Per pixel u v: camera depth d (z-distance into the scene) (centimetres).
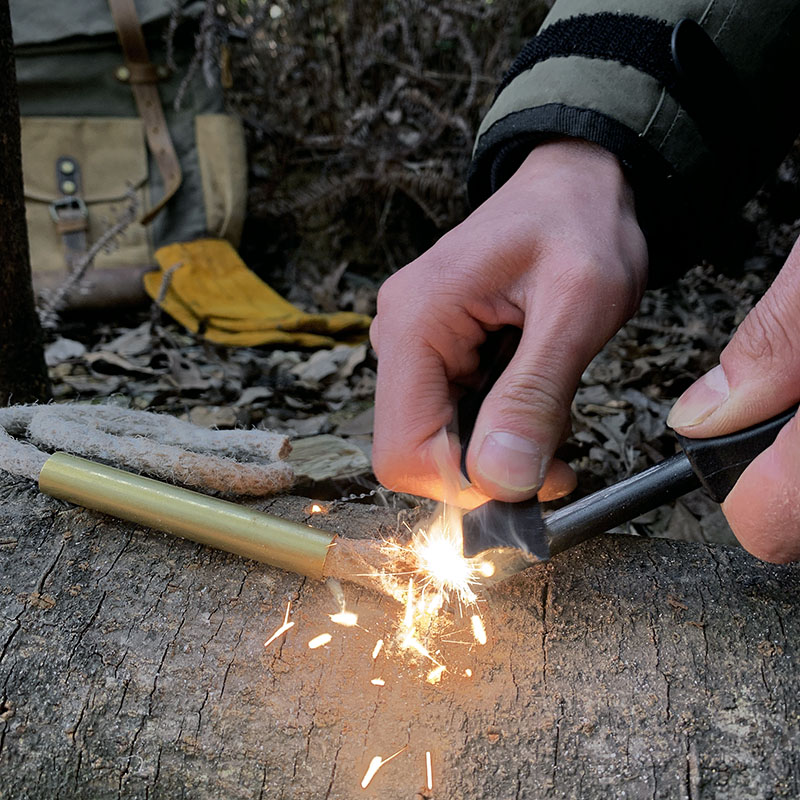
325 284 65
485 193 29
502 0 66
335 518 25
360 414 41
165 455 25
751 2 24
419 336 22
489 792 18
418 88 67
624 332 52
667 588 22
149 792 20
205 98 61
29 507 24
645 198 25
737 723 19
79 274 49
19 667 21
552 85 25
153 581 22
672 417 20
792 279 18
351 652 20
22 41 56
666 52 24
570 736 19
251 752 19
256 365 48
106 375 47
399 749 19
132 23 57
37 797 20
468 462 20
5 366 32
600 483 35
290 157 69
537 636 21
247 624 21
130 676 20
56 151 57
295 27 68
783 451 18
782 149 28
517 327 23
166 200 58
